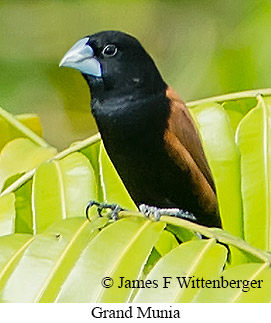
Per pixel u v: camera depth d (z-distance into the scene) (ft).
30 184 7.26
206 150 7.25
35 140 7.30
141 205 7.38
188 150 7.39
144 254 7.05
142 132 7.39
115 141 7.41
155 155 7.39
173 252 7.02
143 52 7.41
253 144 7.24
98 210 7.20
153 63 7.41
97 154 7.32
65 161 7.23
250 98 7.27
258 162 7.23
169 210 7.43
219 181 7.25
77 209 7.21
